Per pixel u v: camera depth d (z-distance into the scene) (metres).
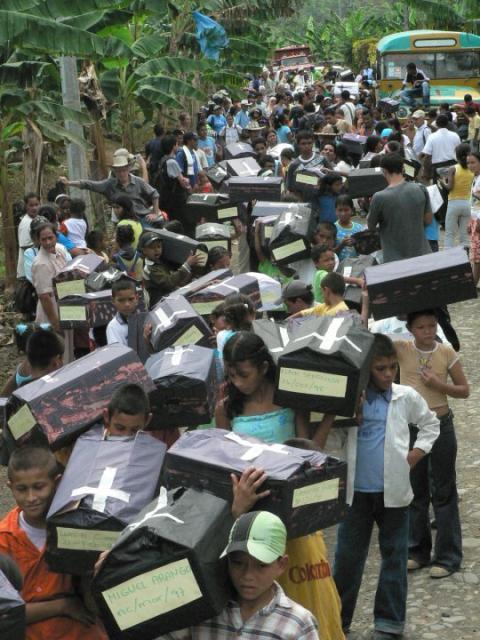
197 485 3.88
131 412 4.39
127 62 18.44
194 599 3.16
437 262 5.96
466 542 6.69
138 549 3.17
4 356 11.53
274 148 18.31
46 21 11.45
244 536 3.18
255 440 4.04
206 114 26.75
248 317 6.25
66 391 4.74
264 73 42.50
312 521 3.89
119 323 7.36
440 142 17.14
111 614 3.21
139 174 15.47
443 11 27.97
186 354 5.28
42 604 3.96
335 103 28.95
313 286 8.78
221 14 26.30
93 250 10.84
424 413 5.43
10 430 4.80
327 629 4.41
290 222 9.53
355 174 11.73
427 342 5.96
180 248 9.40
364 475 5.29
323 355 4.57
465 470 7.88
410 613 5.85
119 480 3.87
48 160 17.81
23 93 13.44
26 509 3.97
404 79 27.94
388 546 5.39
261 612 3.30
